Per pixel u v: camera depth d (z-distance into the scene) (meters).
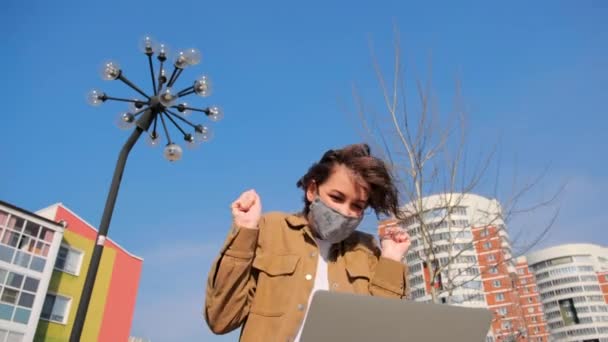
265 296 1.72
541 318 66.12
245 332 1.67
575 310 77.31
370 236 2.12
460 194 7.46
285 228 1.90
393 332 1.26
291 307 1.66
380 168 1.89
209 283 1.69
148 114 7.07
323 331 1.21
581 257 80.75
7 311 19.39
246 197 1.76
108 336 23.41
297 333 1.61
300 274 1.75
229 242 1.66
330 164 1.88
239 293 1.66
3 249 19.83
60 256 22.39
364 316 1.24
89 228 24.52
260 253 1.82
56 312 21.53
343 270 1.87
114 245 25.30
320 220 1.83
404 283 1.94
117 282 24.69
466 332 1.34
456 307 1.35
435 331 1.30
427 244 7.00
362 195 1.84
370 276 1.92
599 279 79.44
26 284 20.27
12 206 20.47
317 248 1.84
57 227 21.97
